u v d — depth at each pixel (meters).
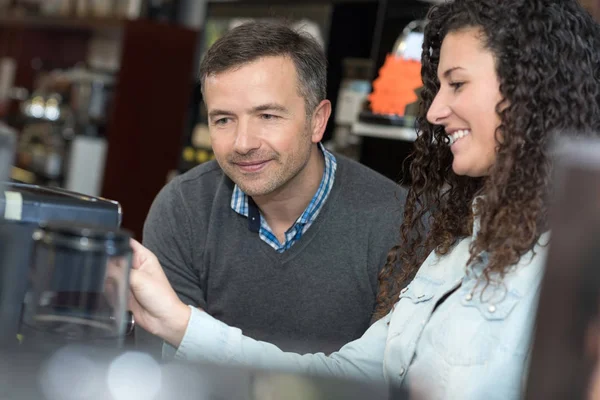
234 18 4.13
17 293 0.94
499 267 1.18
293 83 1.70
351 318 1.84
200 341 1.29
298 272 1.84
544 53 1.18
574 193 0.53
